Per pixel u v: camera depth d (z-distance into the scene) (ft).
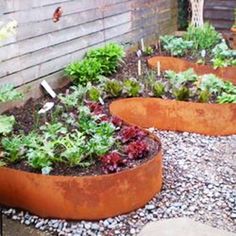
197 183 10.37
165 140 12.54
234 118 12.81
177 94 13.33
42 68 14.20
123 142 10.70
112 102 12.96
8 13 12.50
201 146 12.24
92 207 9.09
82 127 11.20
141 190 9.44
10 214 9.39
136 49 19.80
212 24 24.07
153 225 8.82
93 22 16.57
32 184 9.15
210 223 8.98
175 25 24.09
